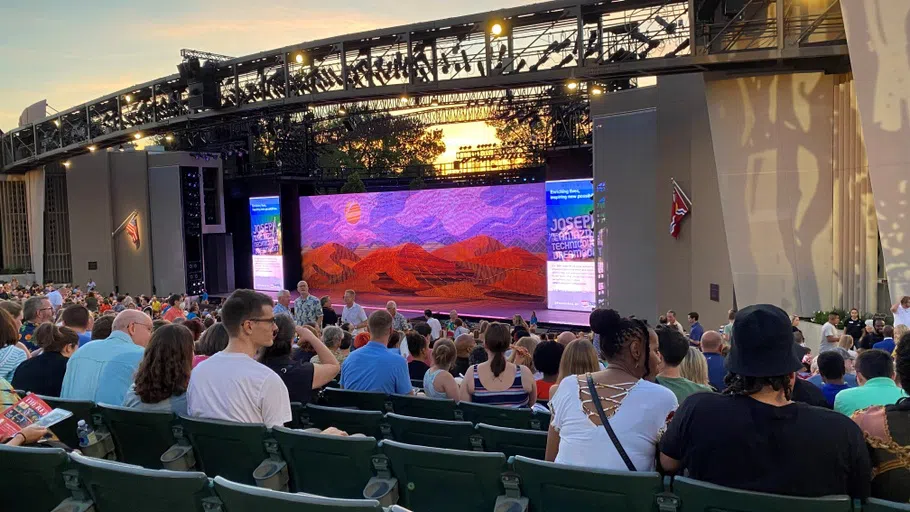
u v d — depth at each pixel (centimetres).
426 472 318
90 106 2825
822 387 540
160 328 409
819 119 1443
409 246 2912
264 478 340
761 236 1498
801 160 1459
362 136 3077
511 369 553
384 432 436
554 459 315
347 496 342
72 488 289
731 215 1527
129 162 3372
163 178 3303
